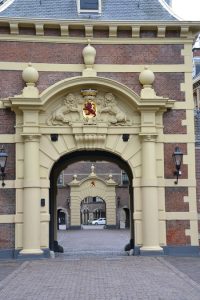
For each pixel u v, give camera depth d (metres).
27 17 19.42
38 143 19.03
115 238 34.38
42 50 19.64
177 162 19.23
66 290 11.62
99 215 69.94
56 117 19.17
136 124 19.50
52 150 19.22
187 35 20.09
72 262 17.16
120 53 19.89
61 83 18.92
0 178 18.89
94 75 19.39
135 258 18.05
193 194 19.48
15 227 18.72
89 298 10.62
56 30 19.69
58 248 22.53
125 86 19.09
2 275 14.16
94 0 20.64
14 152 19.09
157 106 19.19
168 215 19.28
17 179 18.91
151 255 18.72
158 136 19.55
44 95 18.80
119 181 56.59
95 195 55.69
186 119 19.80
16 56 19.55
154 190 19.05
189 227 19.31
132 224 21.27
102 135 19.33
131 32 19.89
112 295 10.93
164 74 19.98
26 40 19.58
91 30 19.61
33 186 18.62
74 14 20.55
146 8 20.83
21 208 18.80
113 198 55.50
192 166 19.62
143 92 19.41
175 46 20.14
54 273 14.43
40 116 19.20
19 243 18.64
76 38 19.72
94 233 43.00
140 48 19.98
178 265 16.05
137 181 19.31
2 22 19.25
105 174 57.56
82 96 19.42
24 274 14.28
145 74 19.47
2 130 19.09
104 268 15.38
